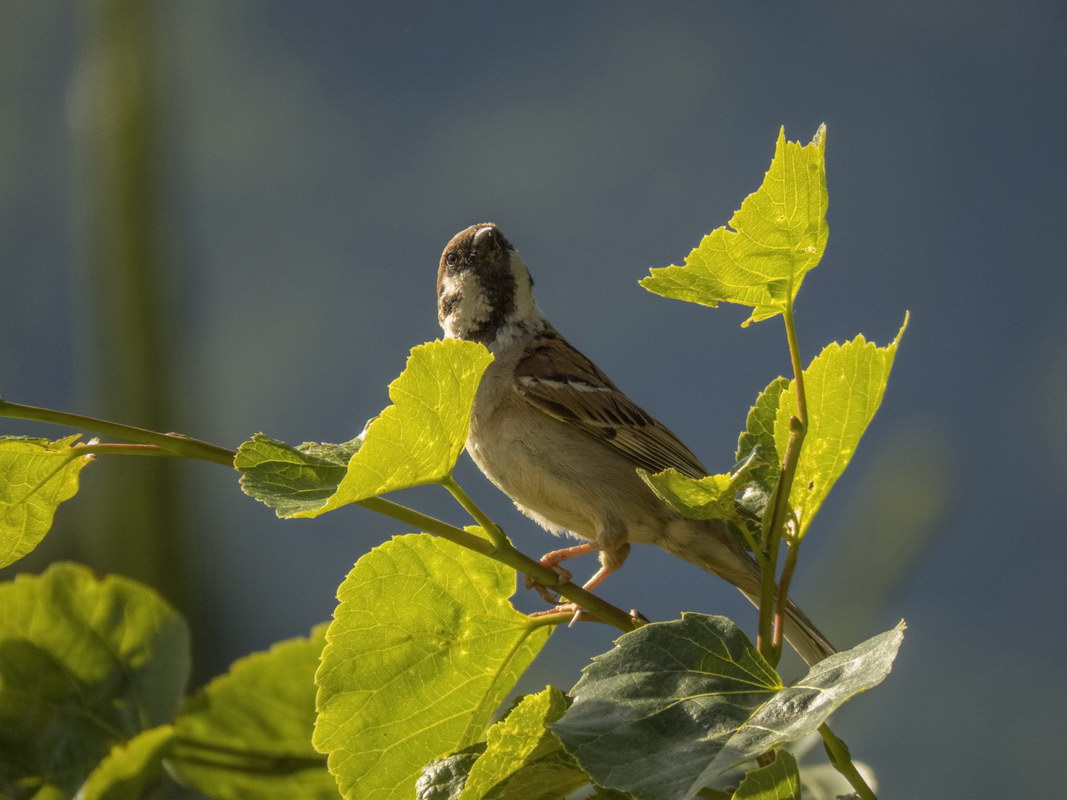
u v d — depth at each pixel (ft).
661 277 8.63
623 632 9.20
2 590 10.91
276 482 8.36
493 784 8.02
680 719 6.96
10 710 10.76
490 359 8.05
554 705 7.79
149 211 28.04
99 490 22.75
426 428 8.02
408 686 9.14
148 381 26.73
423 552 9.00
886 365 9.20
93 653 11.04
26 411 8.04
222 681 11.20
